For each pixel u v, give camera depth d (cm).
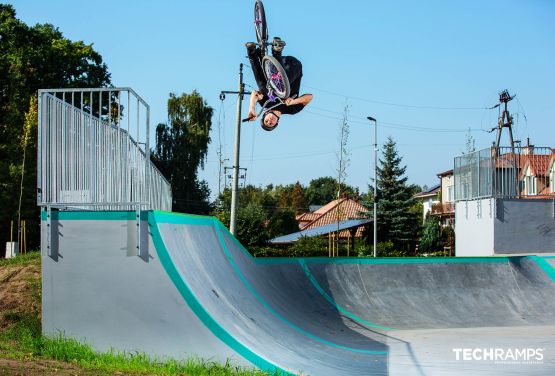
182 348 845
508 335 1309
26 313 1070
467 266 1725
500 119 4181
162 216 905
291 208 8556
